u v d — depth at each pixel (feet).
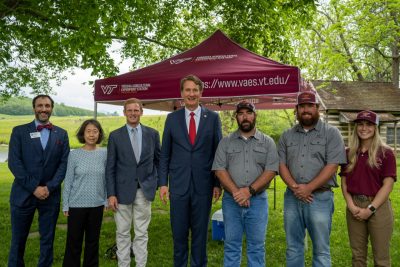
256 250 12.41
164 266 16.06
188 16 39.11
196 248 13.38
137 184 14.28
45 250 14.02
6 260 16.48
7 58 38.55
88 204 13.66
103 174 14.08
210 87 16.80
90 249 13.80
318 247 12.03
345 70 80.74
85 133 14.01
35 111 14.11
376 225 11.57
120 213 14.20
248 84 16.38
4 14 27.30
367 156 11.88
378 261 11.58
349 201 11.94
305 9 32.35
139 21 32.73
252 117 12.58
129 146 14.29
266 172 12.37
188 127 13.55
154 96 17.58
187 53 19.94
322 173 11.89
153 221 24.53
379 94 76.28
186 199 13.25
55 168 14.26
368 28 64.34
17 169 13.70
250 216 12.45
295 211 12.40
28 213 13.93
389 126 77.92
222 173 12.59
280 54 36.50
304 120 12.32
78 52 27.63
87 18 23.30
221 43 20.04
